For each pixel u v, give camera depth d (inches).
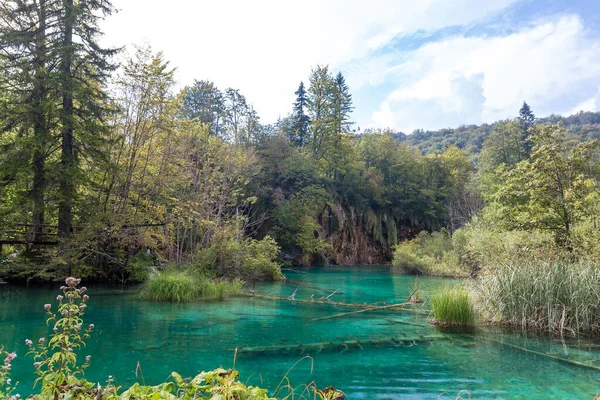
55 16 607.2
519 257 446.3
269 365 231.3
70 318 108.5
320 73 1520.7
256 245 770.2
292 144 1472.7
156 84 650.2
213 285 517.0
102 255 633.0
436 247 1003.3
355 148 1686.8
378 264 1379.2
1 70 562.6
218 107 1552.7
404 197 1560.0
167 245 686.5
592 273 342.3
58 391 93.0
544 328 331.0
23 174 541.3
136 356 242.1
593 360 246.5
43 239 632.4
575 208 442.9
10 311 377.1
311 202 1205.7
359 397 185.6
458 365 235.5
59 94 579.8
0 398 122.2
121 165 617.0
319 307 443.2
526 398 186.5
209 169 733.9
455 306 349.1
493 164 1683.1
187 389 94.7
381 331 322.7
